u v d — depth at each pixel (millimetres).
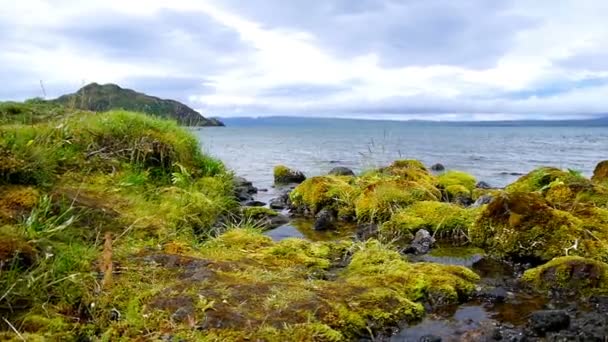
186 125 12258
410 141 63406
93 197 7109
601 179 11086
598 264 5219
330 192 10047
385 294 4680
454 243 7430
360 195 9594
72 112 10484
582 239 6230
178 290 4352
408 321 4500
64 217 5816
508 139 75750
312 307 4227
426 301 4918
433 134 110375
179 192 8719
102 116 10461
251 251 6176
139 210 7062
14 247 4453
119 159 9492
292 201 10742
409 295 4918
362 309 4402
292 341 3764
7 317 3850
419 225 7832
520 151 40625
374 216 8984
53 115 11297
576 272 5203
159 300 4172
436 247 7242
